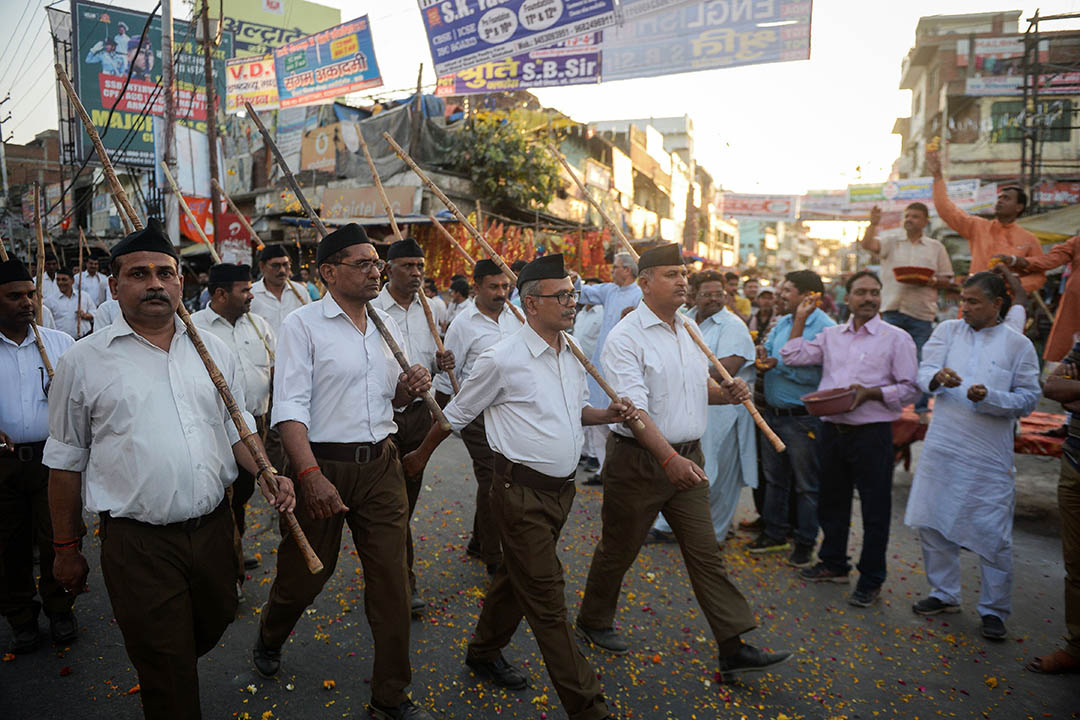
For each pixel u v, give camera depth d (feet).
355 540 9.29
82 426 7.25
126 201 8.38
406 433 13.33
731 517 16.14
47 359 10.65
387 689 8.84
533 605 8.89
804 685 10.49
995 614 12.12
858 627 12.50
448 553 15.06
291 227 48.57
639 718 9.52
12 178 85.05
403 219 38.37
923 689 10.47
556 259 9.22
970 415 12.34
